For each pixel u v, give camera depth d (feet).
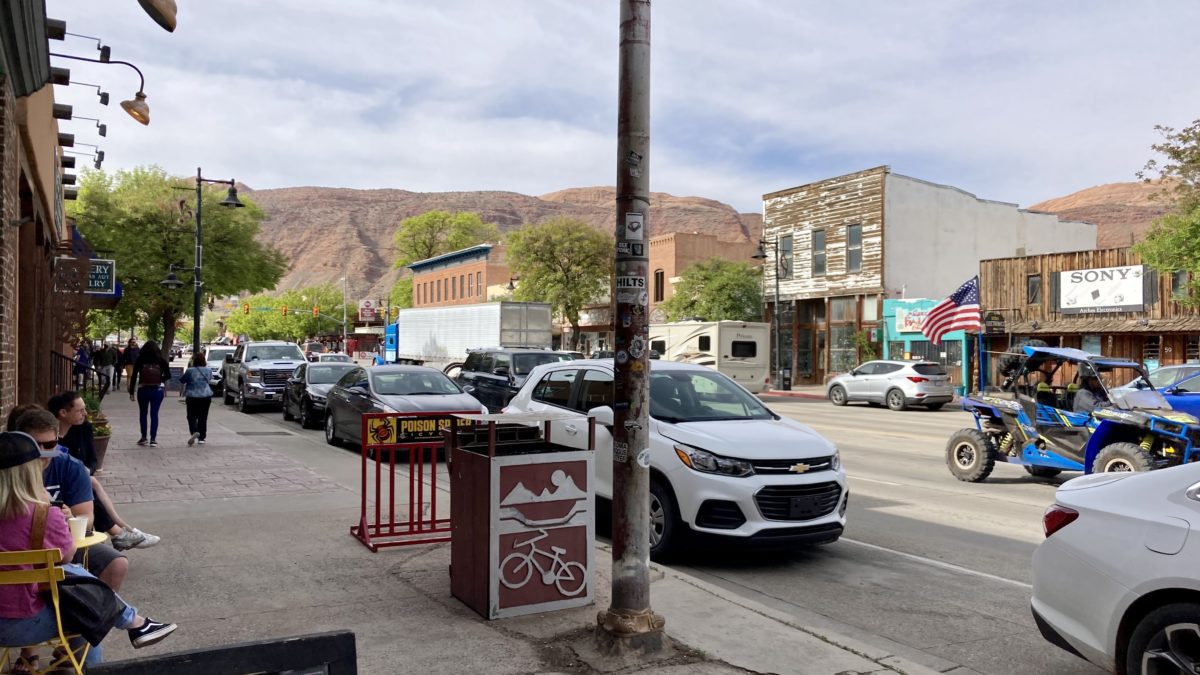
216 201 131.85
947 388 89.76
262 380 77.25
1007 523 30.12
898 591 21.75
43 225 40.57
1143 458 32.78
